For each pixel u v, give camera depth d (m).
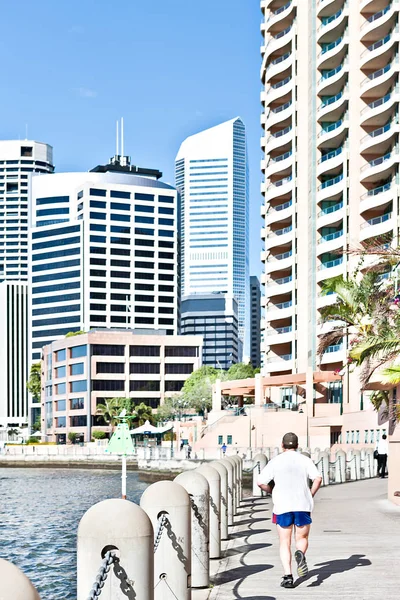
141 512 6.08
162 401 150.00
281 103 99.62
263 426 78.00
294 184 92.00
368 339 25.73
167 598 8.32
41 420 170.50
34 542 32.25
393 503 23.05
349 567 11.83
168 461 73.06
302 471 10.44
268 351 95.56
